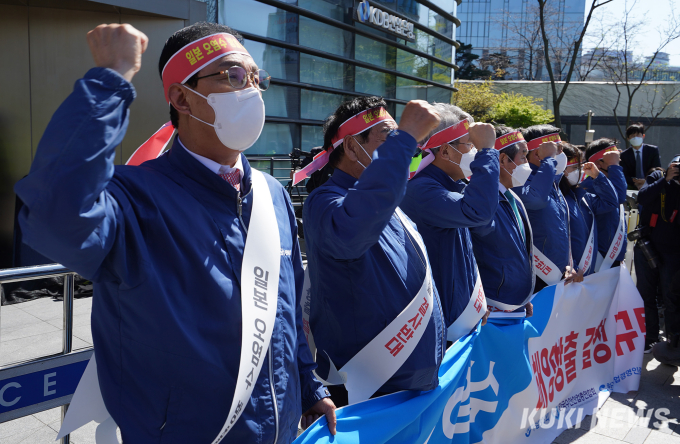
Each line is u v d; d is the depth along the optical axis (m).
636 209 6.30
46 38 5.81
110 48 0.96
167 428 1.14
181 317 1.14
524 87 24.84
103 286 1.15
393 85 14.08
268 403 1.25
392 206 1.42
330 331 1.88
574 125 24.52
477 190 2.16
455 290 2.36
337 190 1.78
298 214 6.29
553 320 3.42
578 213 4.29
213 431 1.16
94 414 1.31
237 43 1.30
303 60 11.35
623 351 4.24
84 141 0.89
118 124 0.93
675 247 4.63
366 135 1.88
